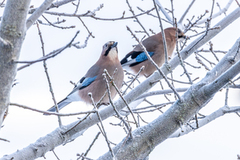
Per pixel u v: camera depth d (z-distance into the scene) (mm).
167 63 10836
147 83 10438
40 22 11203
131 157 8344
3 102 6074
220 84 8562
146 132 8539
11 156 8484
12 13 6062
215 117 11156
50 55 6102
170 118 8664
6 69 6043
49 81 9617
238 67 8336
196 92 8766
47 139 9148
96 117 9703
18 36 6090
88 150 8953
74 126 8977
